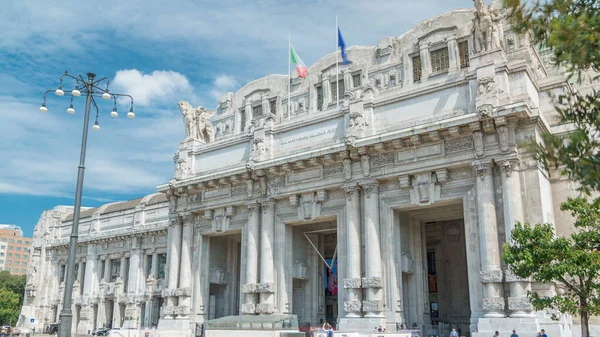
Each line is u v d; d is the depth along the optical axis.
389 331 34.56
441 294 50.16
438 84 37.81
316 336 34.84
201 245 49.50
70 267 25.28
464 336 44.94
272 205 44.31
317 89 54.16
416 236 41.75
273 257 43.50
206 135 53.84
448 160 36.06
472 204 35.22
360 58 52.66
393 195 38.56
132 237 72.81
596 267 22.92
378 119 40.19
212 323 39.56
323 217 41.88
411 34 50.06
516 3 12.36
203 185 48.50
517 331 30.66
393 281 37.28
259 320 37.88
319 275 47.12
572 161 11.42
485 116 33.72
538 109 33.47
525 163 33.78
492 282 32.41
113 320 72.44
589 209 24.72
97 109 30.62
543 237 24.88
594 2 12.03
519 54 39.31
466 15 46.00
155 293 67.88
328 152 40.34
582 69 12.33
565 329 31.84
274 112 56.91
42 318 84.81
